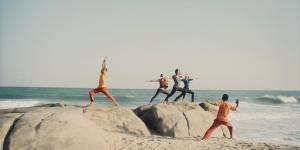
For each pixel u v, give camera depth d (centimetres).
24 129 618
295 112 3347
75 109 1144
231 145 938
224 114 1092
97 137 684
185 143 927
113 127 1123
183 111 1300
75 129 651
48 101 4828
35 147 589
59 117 672
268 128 2158
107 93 1267
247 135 1848
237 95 9450
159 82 1432
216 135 1248
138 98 5669
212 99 6556
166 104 1332
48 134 613
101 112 1159
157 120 1248
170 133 1198
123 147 802
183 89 1414
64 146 603
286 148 926
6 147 587
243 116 2919
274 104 4866
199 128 1248
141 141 905
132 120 1178
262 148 908
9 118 668
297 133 1939
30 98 5525
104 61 1278
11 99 5225
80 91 9150
